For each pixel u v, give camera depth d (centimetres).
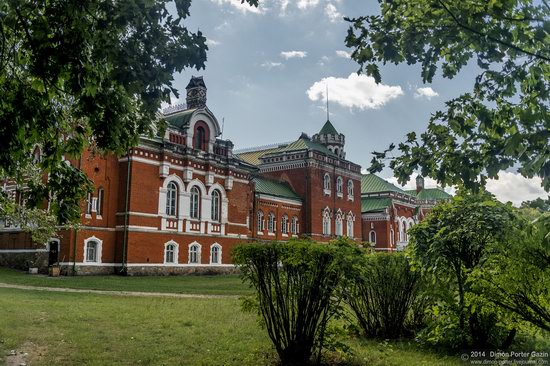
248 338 1078
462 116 624
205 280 3278
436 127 623
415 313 1116
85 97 722
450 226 929
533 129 491
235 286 2733
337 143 6575
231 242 4391
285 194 5538
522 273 704
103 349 962
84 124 1006
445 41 544
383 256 1093
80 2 640
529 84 552
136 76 637
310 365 822
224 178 4378
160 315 1399
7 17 711
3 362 862
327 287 802
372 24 583
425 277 1022
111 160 3591
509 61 554
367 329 1081
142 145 3659
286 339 886
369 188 7456
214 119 4322
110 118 752
